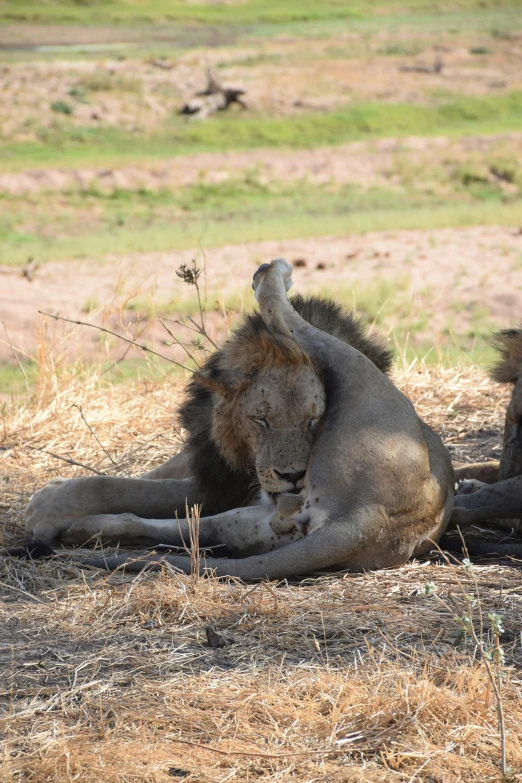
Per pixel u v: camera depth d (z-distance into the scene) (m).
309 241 39.94
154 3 153.12
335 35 123.19
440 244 37.81
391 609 6.68
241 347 7.41
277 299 7.56
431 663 5.78
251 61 100.25
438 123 78.69
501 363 9.08
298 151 66.31
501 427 12.30
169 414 13.08
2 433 12.09
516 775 4.76
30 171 56.16
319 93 85.31
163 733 5.14
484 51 107.50
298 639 6.27
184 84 83.94
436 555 7.98
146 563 7.37
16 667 5.88
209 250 37.56
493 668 5.69
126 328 16.28
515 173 59.66
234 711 5.35
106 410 13.09
